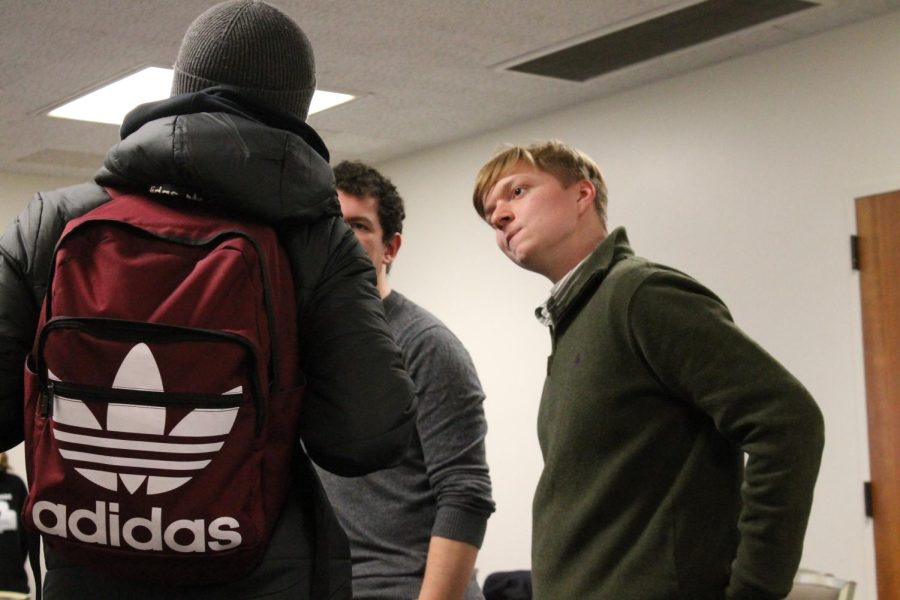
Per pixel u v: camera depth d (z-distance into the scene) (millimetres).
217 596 975
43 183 6164
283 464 1002
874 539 3432
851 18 3512
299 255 1037
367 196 1979
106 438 901
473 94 4441
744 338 1412
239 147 984
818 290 3641
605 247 1607
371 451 1030
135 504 901
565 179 1748
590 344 1529
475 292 5227
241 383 927
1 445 1025
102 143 5270
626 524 1460
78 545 926
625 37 3666
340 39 3656
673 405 1469
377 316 1073
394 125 5016
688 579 1412
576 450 1523
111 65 3891
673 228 4195
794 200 3734
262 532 954
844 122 3578
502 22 3475
